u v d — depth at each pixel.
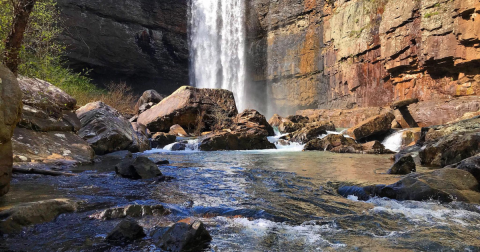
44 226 3.08
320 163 8.59
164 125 15.56
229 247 2.73
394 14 20.14
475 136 7.48
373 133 14.81
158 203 4.07
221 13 32.53
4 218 2.93
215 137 12.86
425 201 4.24
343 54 25.14
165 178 5.84
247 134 13.64
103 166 7.21
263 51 32.94
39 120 7.96
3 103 3.46
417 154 9.26
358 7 23.84
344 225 3.36
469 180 4.74
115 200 4.12
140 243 2.76
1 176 3.63
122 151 10.36
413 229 3.23
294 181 5.83
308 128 15.22
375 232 3.14
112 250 2.60
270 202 4.28
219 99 17.27
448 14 16.78
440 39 17.25
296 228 3.26
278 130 17.73
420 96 19.33
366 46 22.78
